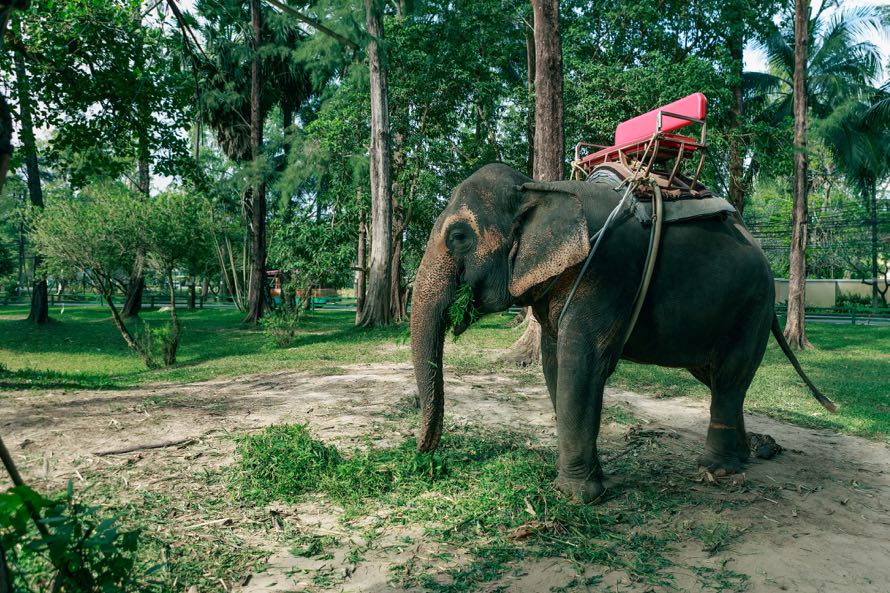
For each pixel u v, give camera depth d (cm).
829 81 2198
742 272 424
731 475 459
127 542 206
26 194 3753
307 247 2019
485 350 1342
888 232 3044
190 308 3678
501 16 2086
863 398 854
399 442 533
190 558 321
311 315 2892
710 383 508
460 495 417
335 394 771
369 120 2200
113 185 1511
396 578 306
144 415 624
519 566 322
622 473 470
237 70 2403
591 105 1789
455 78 2038
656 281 407
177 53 845
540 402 741
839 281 3170
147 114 906
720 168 1931
